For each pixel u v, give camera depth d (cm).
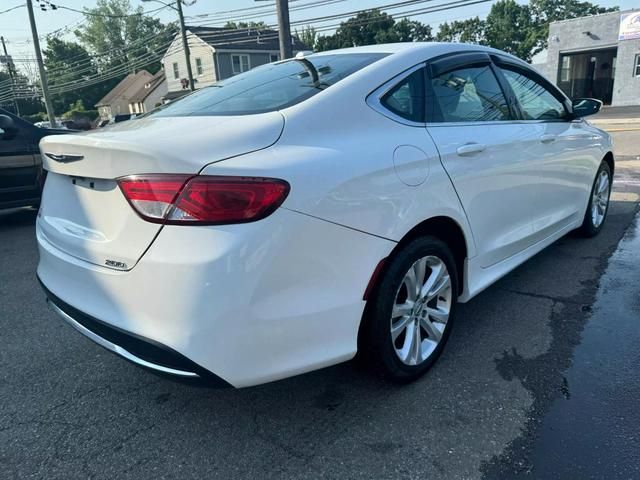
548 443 218
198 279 182
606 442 217
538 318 332
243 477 207
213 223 183
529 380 264
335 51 309
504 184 306
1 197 623
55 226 239
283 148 206
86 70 6756
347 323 218
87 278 212
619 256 438
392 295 236
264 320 193
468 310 348
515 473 203
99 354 311
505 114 326
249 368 195
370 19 4019
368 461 213
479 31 6488
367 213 217
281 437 230
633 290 368
